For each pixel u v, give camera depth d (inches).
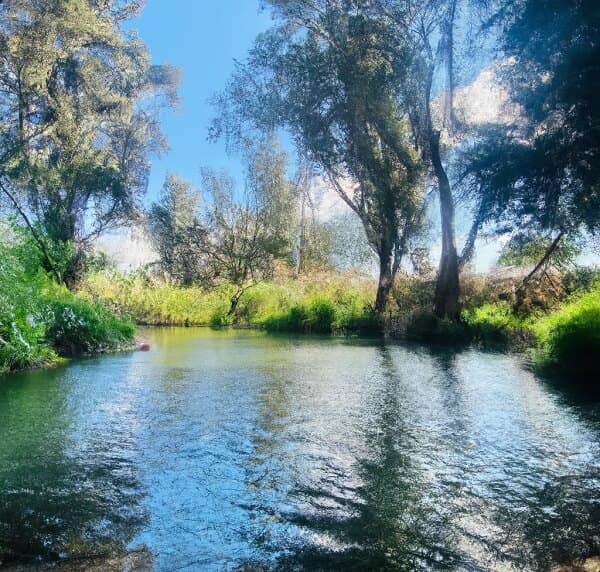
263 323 658.2
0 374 234.5
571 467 111.6
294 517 87.0
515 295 481.4
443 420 152.9
